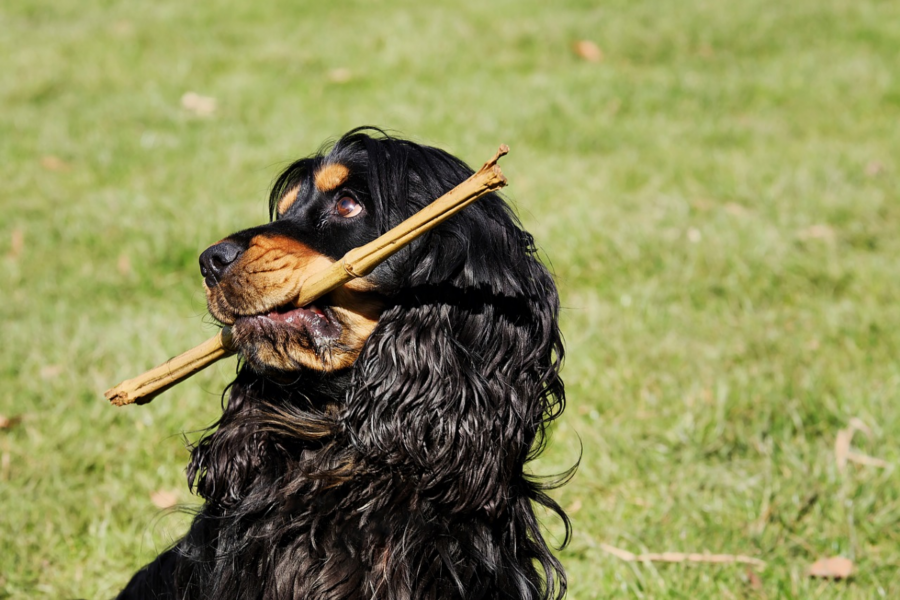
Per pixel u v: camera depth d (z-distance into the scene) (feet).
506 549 10.23
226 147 29.07
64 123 30.99
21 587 13.39
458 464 9.66
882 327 19.01
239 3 44.21
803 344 18.69
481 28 40.88
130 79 35.29
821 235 23.15
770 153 28.58
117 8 44.24
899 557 13.47
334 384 10.22
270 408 10.43
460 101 32.60
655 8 42.60
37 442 15.99
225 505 10.33
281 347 9.62
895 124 31.45
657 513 14.46
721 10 42.47
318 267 9.70
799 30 40.73
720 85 34.55
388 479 9.82
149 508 14.74
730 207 24.66
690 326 19.44
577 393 17.29
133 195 25.27
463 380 9.66
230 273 9.55
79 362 18.16
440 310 9.64
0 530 14.15
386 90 34.09
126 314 20.15
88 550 14.10
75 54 37.70
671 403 16.81
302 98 33.63
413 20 41.78
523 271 10.12
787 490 14.55
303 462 10.09
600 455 15.64
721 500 14.66
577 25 40.24
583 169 27.17
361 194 10.05
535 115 31.09
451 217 9.67
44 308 20.39
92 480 15.34
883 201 24.72
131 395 9.97
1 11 43.86
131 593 11.66
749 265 21.53
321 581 9.65
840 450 15.46
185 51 38.22
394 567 9.64
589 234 22.56
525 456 10.41
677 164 27.58
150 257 22.16
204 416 16.62
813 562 13.58
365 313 9.87
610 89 33.71
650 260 21.86
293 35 40.22
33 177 27.04
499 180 8.21
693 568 13.35
